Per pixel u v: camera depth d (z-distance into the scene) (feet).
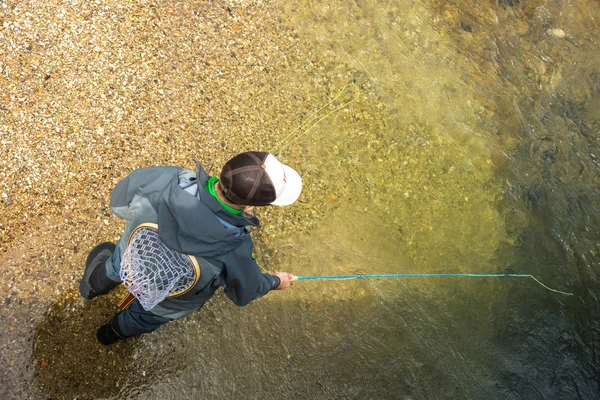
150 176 7.04
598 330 13.60
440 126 15.15
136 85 12.72
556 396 12.64
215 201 6.48
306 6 15.64
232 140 12.99
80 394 9.87
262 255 12.01
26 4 12.66
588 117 16.53
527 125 15.98
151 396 10.27
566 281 14.03
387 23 16.46
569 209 14.93
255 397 10.71
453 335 12.60
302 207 12.84
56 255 10.69
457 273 13.35
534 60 17.24
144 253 6.54
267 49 14.51
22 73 11.96
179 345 10.73
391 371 11.75
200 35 13.94
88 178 11.49
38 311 10.18
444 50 16.62
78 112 12.01
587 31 18.19
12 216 10.76
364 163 13.85
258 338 11.25
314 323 11.75
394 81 15.43
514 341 13.05
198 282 6.82
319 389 11.13
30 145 11.39
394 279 12.75
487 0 18.02
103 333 9.71
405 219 13.53
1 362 9.68
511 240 14.23
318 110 14.17
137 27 13.38
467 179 14.58
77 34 12.76
